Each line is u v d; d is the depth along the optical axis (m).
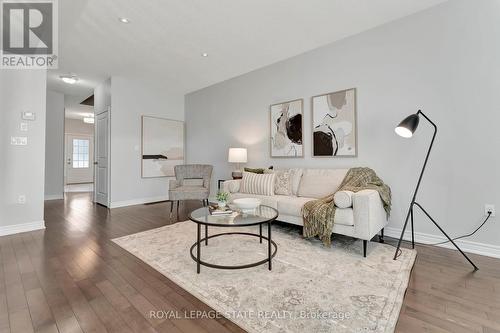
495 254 2.27
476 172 2.36
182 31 3.05
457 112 2.44
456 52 2.45
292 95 3.81
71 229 3.23
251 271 2.01
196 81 4.99
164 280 1.89
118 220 3.70
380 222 2.51
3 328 1.35
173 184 4.15
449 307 1.53
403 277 1.89
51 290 1.73
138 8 2.57
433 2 2.52
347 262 2.17
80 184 9.32
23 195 3.13
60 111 5.86
